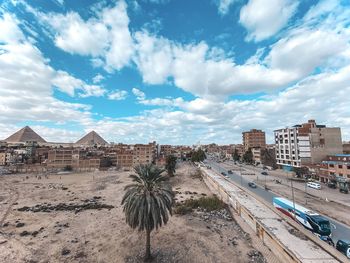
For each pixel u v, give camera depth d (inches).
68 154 6584.6
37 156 7618.1
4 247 1378.0
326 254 1108.5
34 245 1403.8
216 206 2204.7
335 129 4254.4
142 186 1187.3
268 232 1376.7
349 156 3043.8
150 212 1138.0
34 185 3905.0
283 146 4798.2
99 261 1198.9
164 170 1239.5
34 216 2030.0
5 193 3213.6
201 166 5871.1
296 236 1320.1
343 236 1454.2
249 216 1731.1
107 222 1830.7
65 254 1284.4
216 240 1443.2
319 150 4183.1
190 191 3127.5
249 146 7573.8
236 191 2583.7
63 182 4234.7
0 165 6993.1
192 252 1272.1
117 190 3324.3
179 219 1838.1
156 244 1371.8
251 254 1259.2
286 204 1795.0
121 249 1326.3
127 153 6717.5
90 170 6235.2
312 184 2977.4
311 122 4414.4
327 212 1926.7
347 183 2716.5
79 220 1898.4
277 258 1236.5
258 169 5280.5
